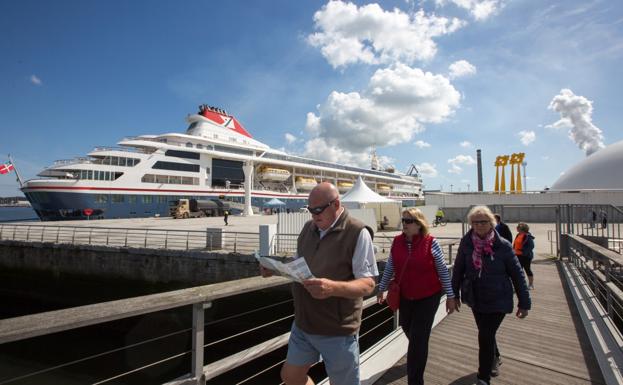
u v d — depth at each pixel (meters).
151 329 11.19
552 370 3.92
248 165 43.22
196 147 44.81
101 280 15.34
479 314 3.38
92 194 34.31
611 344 4.32
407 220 3.43
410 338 3.35
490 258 3.33
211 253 13.15
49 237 19.23
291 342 2.32
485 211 3.41
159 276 14.14
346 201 21.95
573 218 12.14
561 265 11.20
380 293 3.69
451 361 4.14
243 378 8.27
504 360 4.20
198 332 2.25
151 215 38.47
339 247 2.10
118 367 9.48
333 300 2.09
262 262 2.03
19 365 9.56
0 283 17.80
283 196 54.00
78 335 11.27
